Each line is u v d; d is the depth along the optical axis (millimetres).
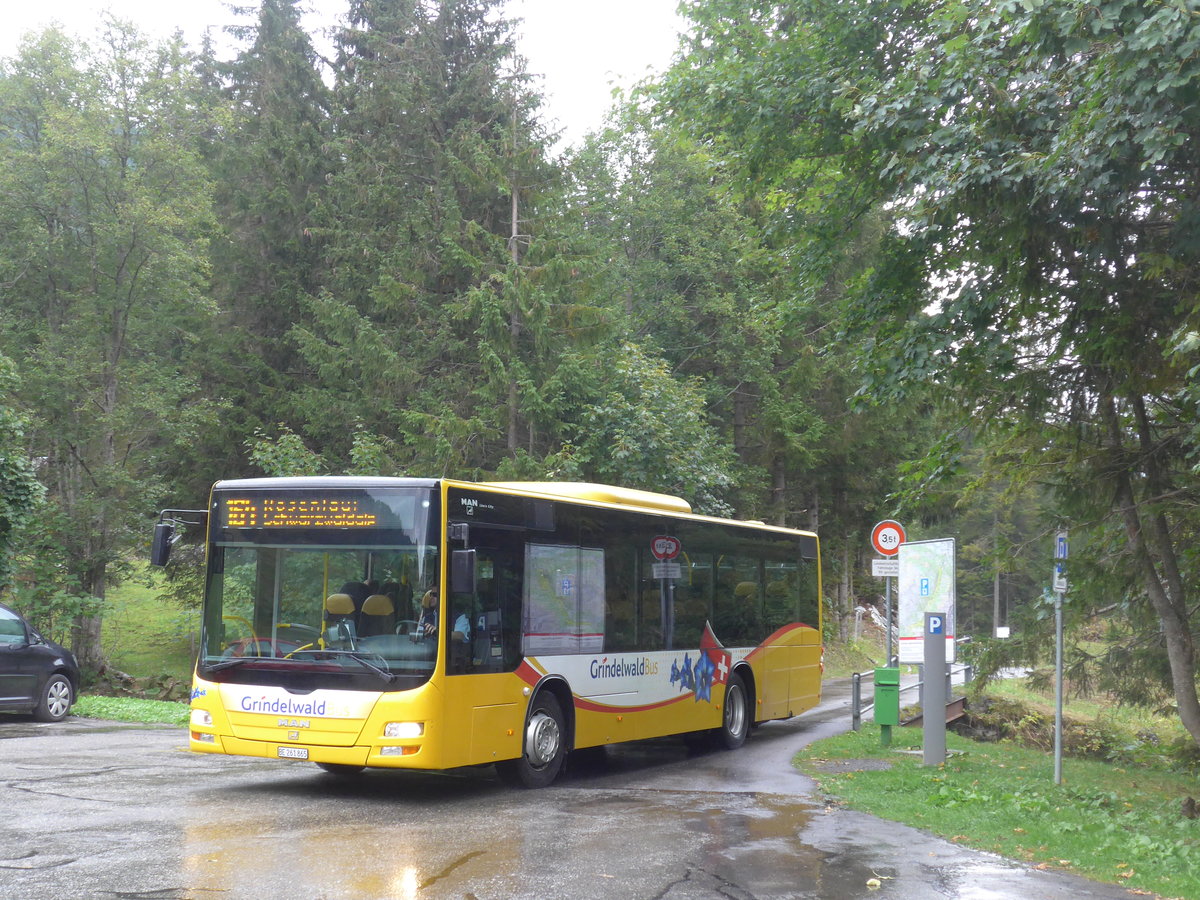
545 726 11891
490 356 27453
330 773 12461
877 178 13281
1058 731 12547
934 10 13672
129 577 28328
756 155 15250
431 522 10648
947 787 11508
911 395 13328
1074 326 12016
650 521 14266
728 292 35688
